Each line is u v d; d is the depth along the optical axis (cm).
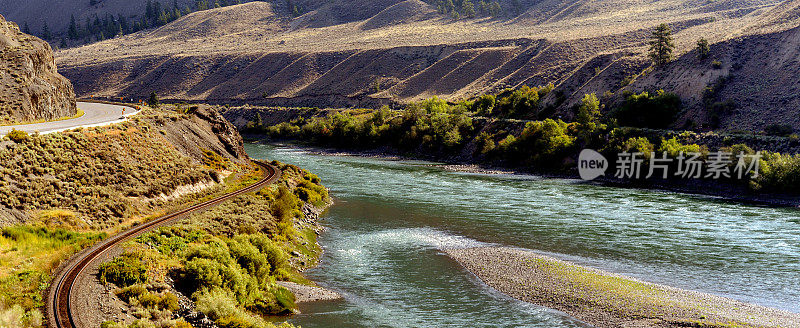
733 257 4141
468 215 5591
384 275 3653
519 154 9862
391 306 3077
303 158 11288
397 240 4578
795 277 3666
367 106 18475
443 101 14538
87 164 4262
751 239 4684
